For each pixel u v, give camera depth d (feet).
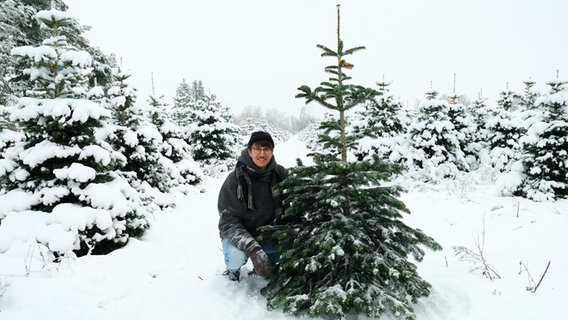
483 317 7.95
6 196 13.10
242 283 10.50
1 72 30.94
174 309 8.91
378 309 7.48
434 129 37.06
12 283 9.16
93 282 10.23
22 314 8.08
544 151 22.72
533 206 19.92
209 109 49.98
